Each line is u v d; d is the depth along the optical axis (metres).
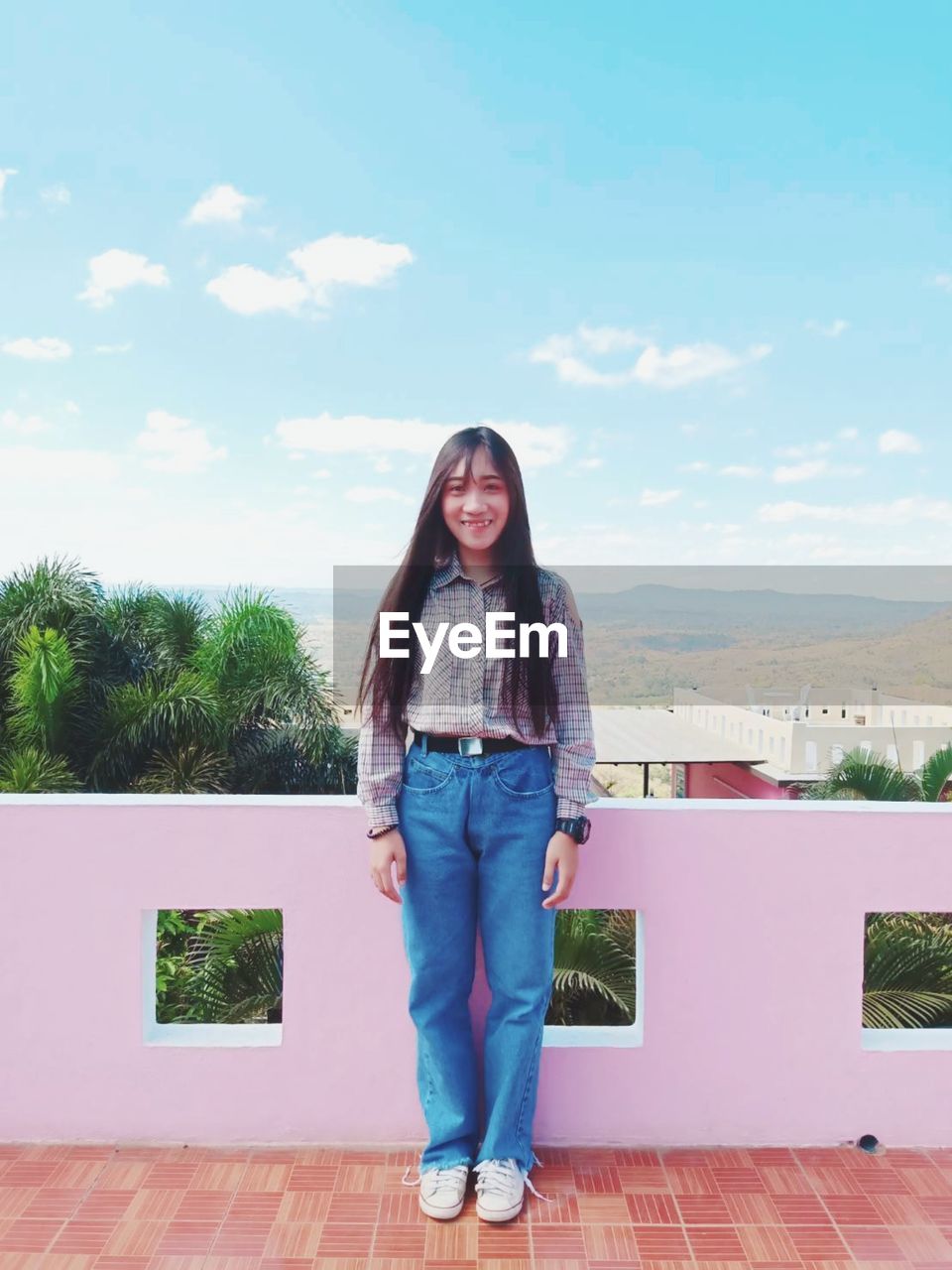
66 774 9.08
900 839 2.37
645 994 2.38
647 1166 2.30
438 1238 2.03
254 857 2.34
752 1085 2.38
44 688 9.20
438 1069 2.19
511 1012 2.16
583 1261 1.96
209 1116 2.37
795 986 2.38
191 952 6.57
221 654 10.31
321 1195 2.17
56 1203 2.13
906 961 5.27
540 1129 2.38
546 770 2.14
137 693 9.77
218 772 9.55
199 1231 2.04
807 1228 2.07
